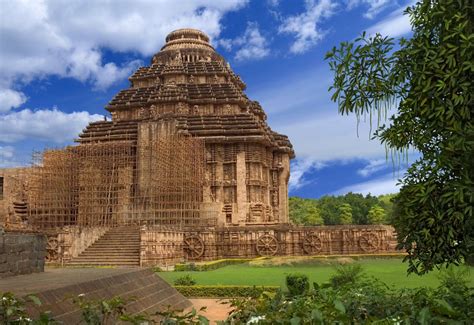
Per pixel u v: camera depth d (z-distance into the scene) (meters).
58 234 44.44
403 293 10.62
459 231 8.81
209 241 47.38
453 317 7.32
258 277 30.88
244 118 64.12
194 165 58.50
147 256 42.56
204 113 67.88
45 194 60.28
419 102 9.25
